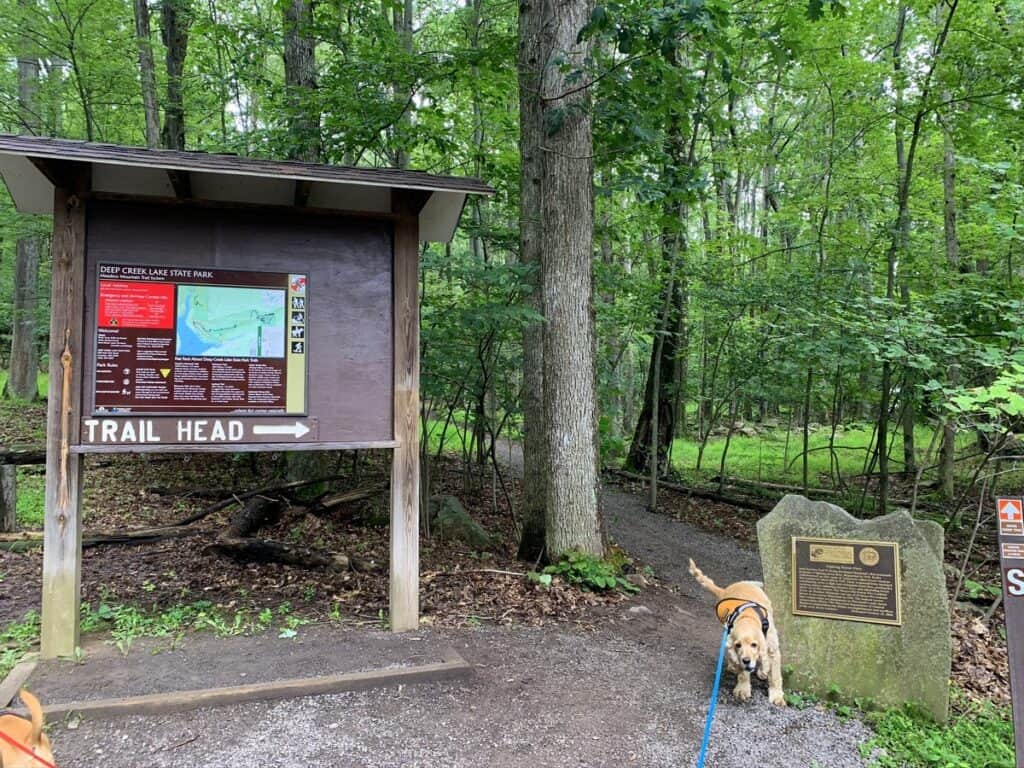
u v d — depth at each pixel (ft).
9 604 16.08
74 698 10.95
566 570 19.58
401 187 13.50
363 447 14.57
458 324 23.34
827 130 40.19
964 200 31.58
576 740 10.74
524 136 23.84
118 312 13.05
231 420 13.64
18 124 35.01
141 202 13.19
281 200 14.98
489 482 37.60
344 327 14.52
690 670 14.05
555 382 20.39
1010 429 15.93
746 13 21.79
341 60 26.23
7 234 33.83
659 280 35.78
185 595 17.31
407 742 10.34
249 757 9.71
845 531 13.19
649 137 20.47
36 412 45.42
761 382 35.65
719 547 28.84
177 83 38.55
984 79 25.48
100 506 26.45
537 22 22.43
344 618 15.92
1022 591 9.25
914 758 10.72
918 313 20.79
